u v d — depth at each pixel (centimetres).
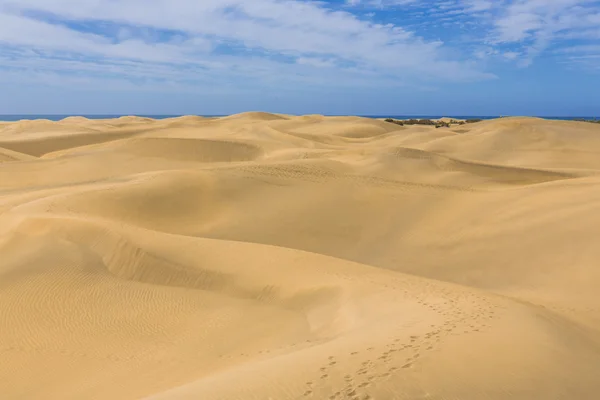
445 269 1638
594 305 1195
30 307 1166
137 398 763
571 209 1920
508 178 3250
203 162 4241
